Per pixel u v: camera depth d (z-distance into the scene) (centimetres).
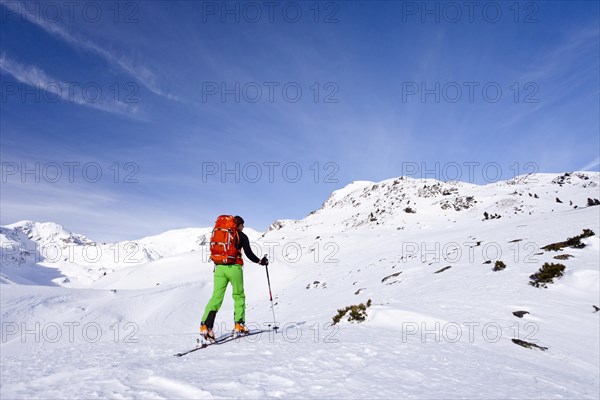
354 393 377
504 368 606
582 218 2752
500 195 8275
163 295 4738
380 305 1194
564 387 546
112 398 326
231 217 715
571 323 1104
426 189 10156
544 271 1590
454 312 1222
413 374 477
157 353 559
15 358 520
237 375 406
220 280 681
